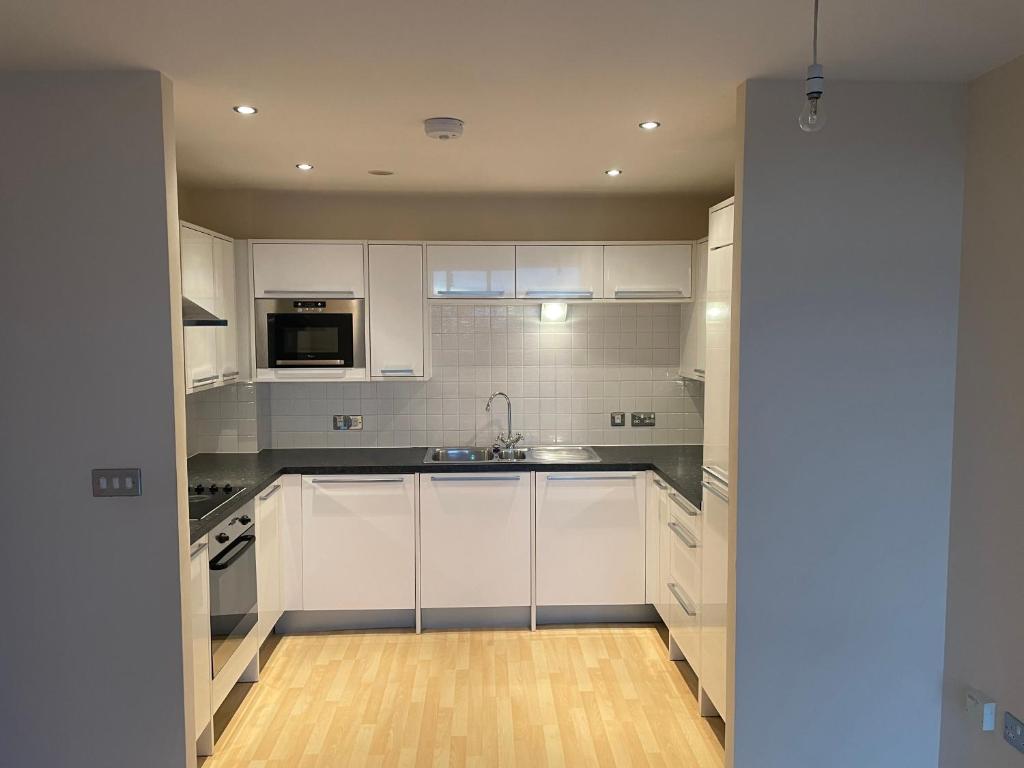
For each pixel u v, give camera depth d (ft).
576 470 13.65
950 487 8.76
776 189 8.43
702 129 10.15
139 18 6.57
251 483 11.89
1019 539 7.69
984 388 8.20
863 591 8.79
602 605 14.15
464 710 11.10
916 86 8.46
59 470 8.27
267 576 12.57
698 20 6.67
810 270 8.51
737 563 8.68
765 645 8.77
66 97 8.00
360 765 9.75
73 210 8.10
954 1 6.32
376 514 13.58
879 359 8.62
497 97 8.78
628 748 10.11
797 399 8.59
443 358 15.38
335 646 13.30
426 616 13.98
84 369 8.21
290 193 14.79
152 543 8.33
